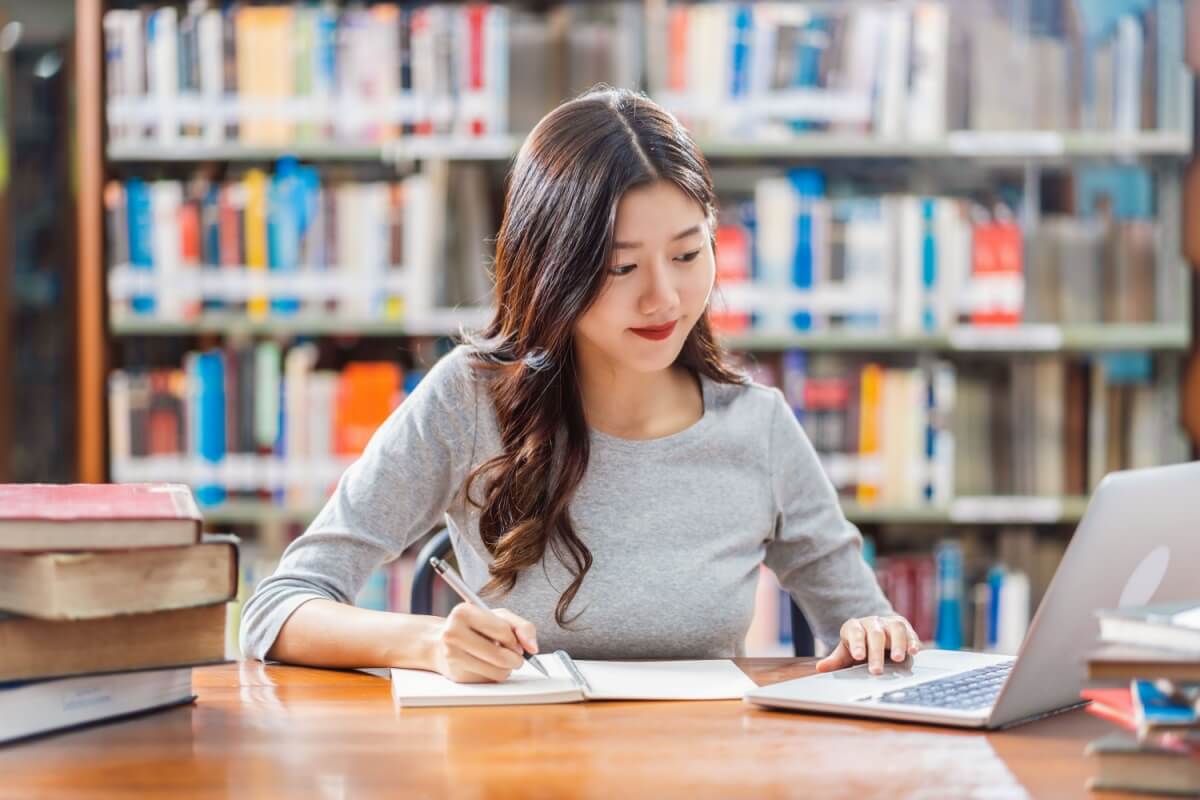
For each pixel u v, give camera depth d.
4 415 2.92
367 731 1.01
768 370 2.79
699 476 1.49
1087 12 2.87
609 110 1.36
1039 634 0.96
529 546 1.40
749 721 1.05
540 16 2.90
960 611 2.73
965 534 2.93
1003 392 2.76
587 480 1.46
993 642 2.73
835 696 1.09
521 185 1.39
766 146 2.70
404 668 1.22
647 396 1.50
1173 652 0.84
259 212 2.73
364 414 2.74
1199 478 1.01
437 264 2.72
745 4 2.78
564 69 2.70
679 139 1.35
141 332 2.77
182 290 2.74
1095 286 2.75
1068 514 2.72
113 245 2.73
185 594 1.03
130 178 2.92
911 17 2.71
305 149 2.71
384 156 2.71
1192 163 2.74
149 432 2.74
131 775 0.90
